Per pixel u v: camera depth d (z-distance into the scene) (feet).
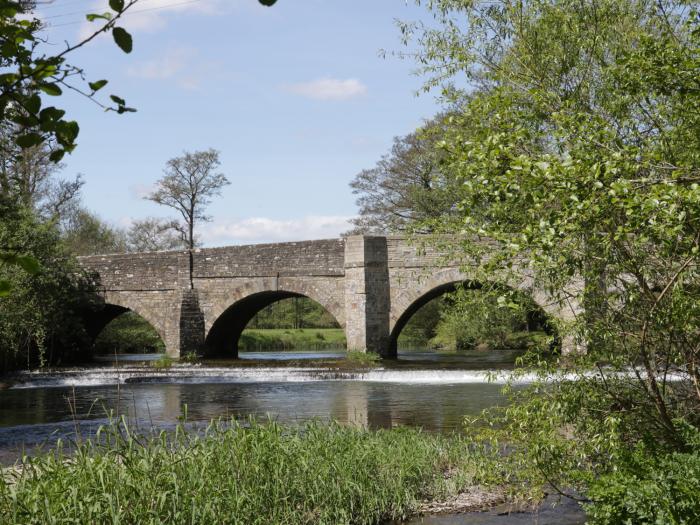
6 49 9.17
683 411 23.59
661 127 23.97
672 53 21.48
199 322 117.60
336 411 58.08
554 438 22.77
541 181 19.11
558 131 21.56
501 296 21.81
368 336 102.53
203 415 57.21
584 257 20.65
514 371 23.36
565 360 22.88
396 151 153.58
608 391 22.43
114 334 165.89
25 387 86.43
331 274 106.52
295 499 25.67
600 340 21.91
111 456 23.63
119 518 20.27
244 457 25.71
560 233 18.69
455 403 61.52
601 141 20.65
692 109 22.25
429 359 110.22
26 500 20.54
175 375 90.38
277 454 26.32
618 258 21.02
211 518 22.18
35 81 9.44
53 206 141.79
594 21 27.20
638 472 19.63
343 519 25.45
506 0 27.86
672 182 17.46
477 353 135.44
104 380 89.66
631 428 23.11
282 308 228.84
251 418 28.96
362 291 102.68
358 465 28.53
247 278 114.21
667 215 16.63
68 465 23.65
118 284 123.65
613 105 24.82
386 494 27.81
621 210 19.51
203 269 118.11
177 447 26.40
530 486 26.76
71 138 9.71
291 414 56.70
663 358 22.17
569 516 26.81
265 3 8.66
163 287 120.16
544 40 27.25
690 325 20.84
